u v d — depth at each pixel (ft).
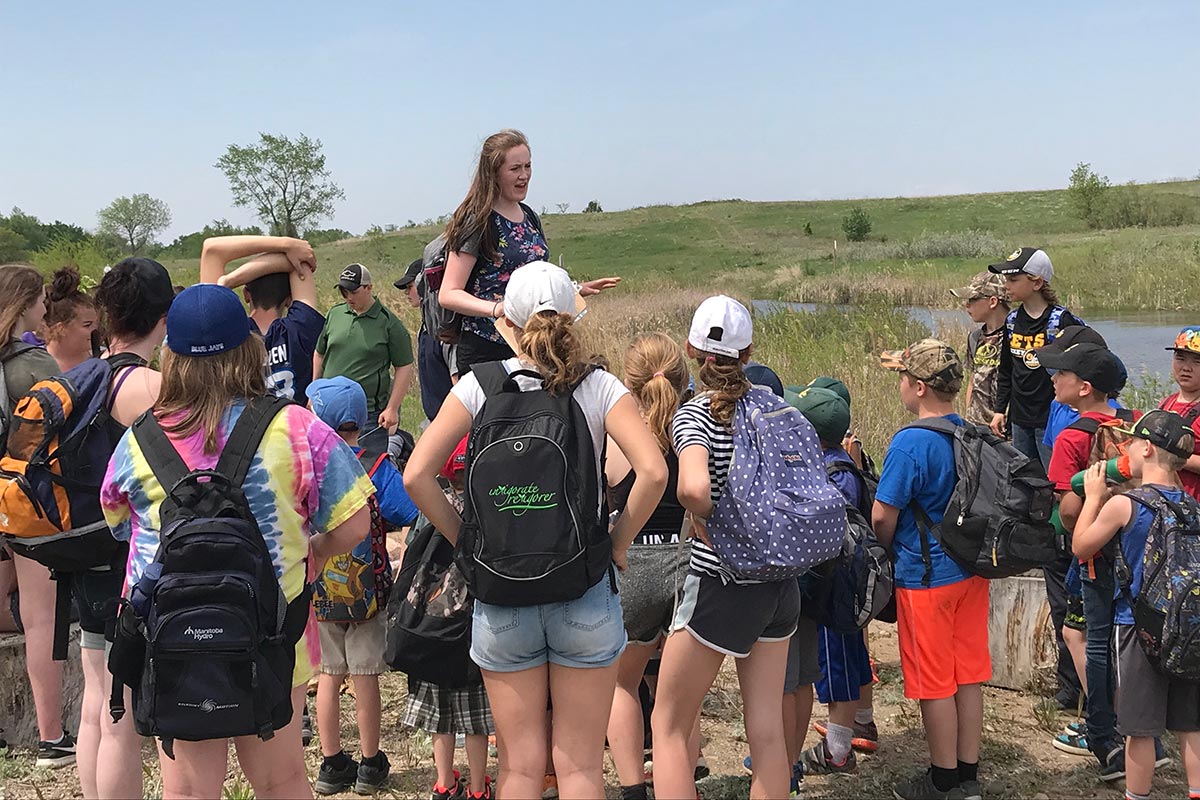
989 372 22.48
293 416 9.66
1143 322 65.77
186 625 8.61
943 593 13.55
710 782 14.76
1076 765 15.16
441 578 12.18
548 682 10.73
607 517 10.68
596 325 50.90
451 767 13.74
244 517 9.08
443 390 15.80
